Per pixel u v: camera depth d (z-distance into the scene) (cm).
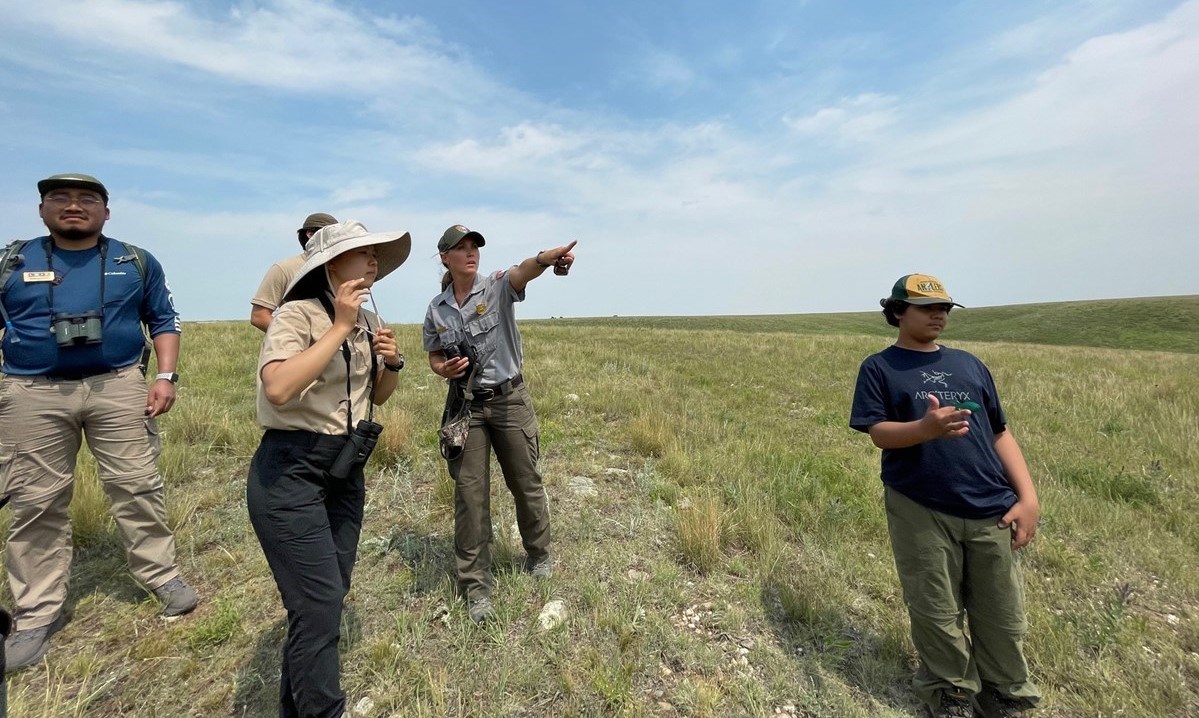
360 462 215
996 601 242
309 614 194
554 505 418
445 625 285
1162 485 493
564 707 237
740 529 385
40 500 267
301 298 219
